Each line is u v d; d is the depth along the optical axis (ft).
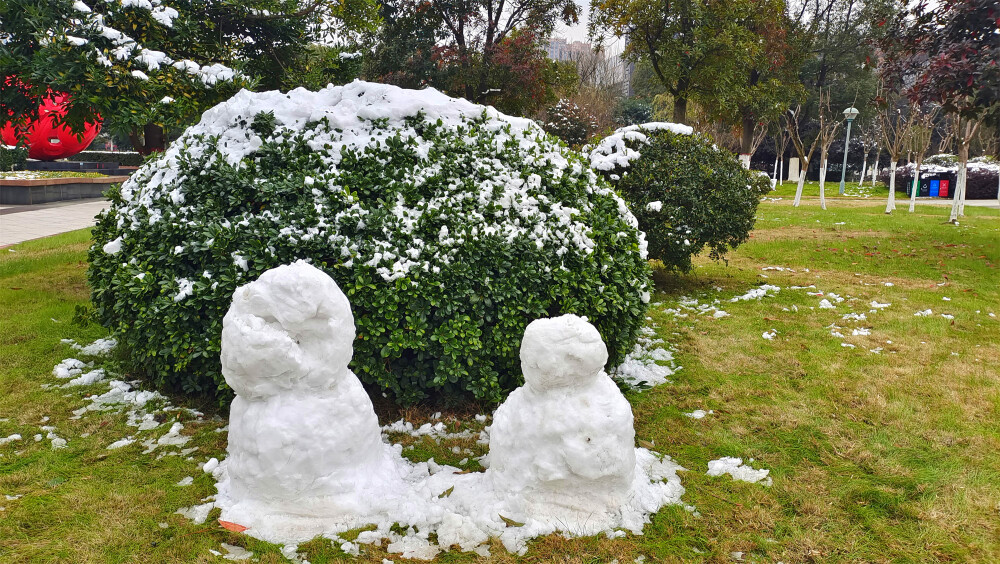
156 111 23.30
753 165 137.59
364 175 14.94
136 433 13.25
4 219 52.80
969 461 12.69
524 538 9.76
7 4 21.26
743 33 56.75
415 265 13.35
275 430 9.78
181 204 14.94
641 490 10.85
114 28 25.12
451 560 9.34
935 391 16.42
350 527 10.05
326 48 34.19
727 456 12.89
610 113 123.75
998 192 80.18
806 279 31.07
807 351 19.83
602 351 9.93
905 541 10.09
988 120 38.19
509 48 66.23
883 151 119.75
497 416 10.84
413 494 10.77
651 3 57.36
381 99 16.62
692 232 26.27
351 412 10.41
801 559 9.61
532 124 18.61
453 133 16.34
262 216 14.07
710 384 16.92
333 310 10.00
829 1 91.04
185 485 11.16
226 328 9.87
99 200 74.59
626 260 15.97
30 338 19.34
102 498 10.68
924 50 38.70
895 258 35.37
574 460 9.90
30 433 13.10
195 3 28.32
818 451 13.12
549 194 16.21
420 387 14.34
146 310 13.65
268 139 15.76
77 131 27.04
